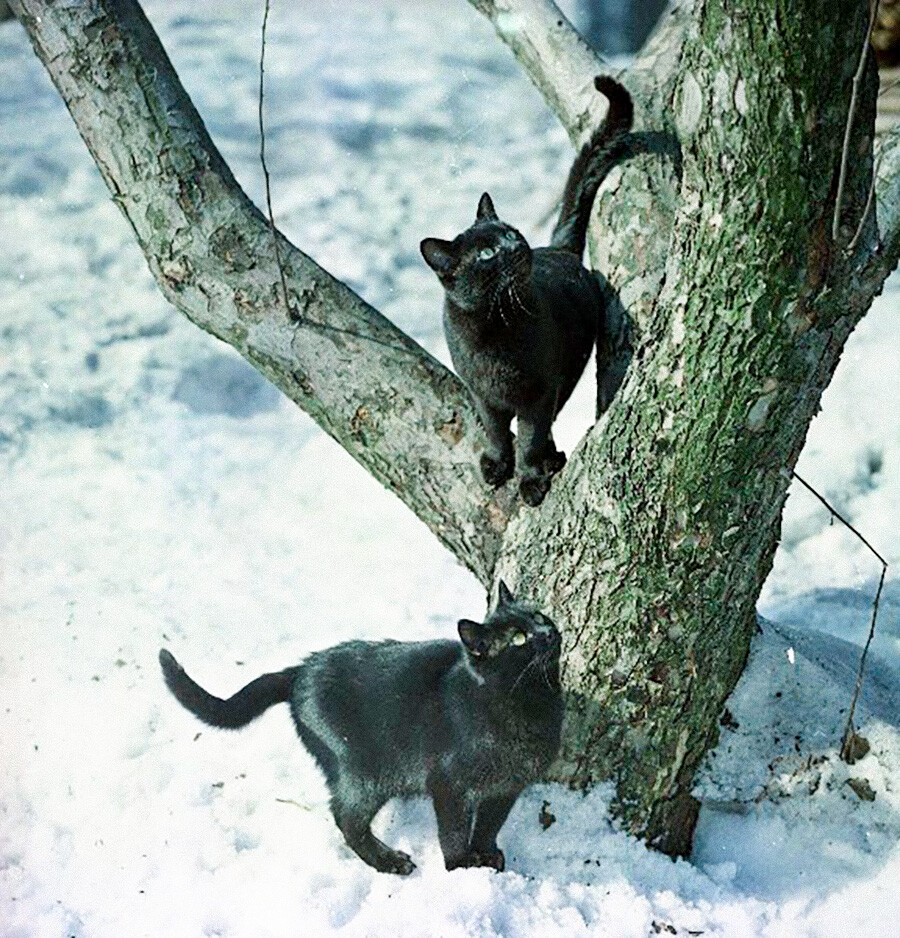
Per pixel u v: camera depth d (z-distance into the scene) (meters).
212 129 9.91
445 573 5.79
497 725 3.76
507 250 3.92
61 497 6.26
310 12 12.23
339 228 8.58
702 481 3.63
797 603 5.57
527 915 3.77
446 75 10.90
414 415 4.29
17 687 4.95
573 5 12.20
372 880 3.91
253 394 7.13
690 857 4.18
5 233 8.51
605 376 4.33
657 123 4.75
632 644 3.85
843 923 3.88
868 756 4.23
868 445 6.44
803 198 3.29
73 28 4.29
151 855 4.07
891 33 8.76
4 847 4.14
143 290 7.92
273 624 5.40
